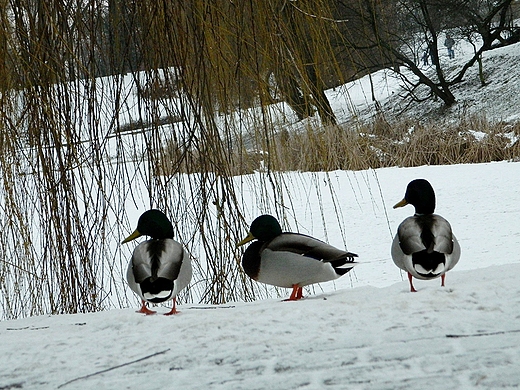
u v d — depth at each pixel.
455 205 17.44
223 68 8.90
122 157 9.11
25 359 5.21
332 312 6.01
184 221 9.45
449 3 43.38
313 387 4.08
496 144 28.47
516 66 47.41
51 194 9.17
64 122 8.91
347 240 14.62
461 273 8.39
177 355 5.00
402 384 4.01
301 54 8.82
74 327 6.41
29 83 8.32
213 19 8.42
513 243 13.03
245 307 7.03
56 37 8.25
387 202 18.41
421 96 48.03
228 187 9.24
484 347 4.59
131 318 6.54
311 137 9.55
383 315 5.75
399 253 7.02
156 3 8.24
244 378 4.36
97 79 8.91
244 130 9.77
